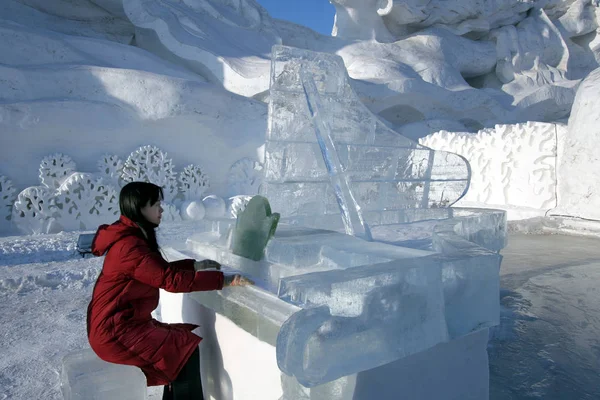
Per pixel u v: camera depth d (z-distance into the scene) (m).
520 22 19.34
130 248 1.75
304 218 3.16
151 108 8.78
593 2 19.02
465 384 1.78
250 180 10.07
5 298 4.01
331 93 3.29
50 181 7.70
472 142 8.93
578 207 6.88
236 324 1.85
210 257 2.51
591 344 2.64
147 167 8.78
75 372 1.89
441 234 2.16
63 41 9.23
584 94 6.80
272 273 1.95
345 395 1.45
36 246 5.99
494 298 1.76
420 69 15.38
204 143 9.66
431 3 17.31
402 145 3.58
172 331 1.86
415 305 1.49
